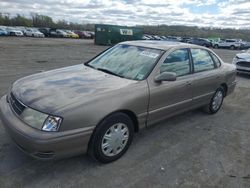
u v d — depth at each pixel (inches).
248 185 120.0
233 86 232.8
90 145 120.6
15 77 320.5
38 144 104.4
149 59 155.3
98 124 119.4
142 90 137.3
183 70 170.7
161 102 150.8
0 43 938.7
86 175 119.3
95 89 125.6
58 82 133.4
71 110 109.7
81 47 1029.2
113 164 129.9
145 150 146.3
